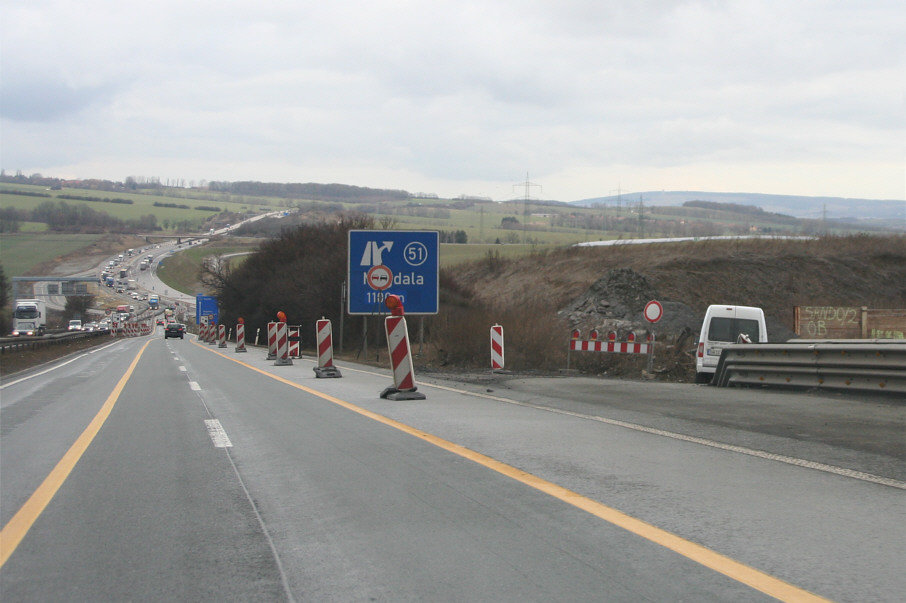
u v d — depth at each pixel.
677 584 4.22
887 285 42.50
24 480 7.14
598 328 31.33
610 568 4.50
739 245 48.91
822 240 50.12
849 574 4.35
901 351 12.14
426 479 6.88
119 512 5.96
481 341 22.69
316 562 4.71
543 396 13.84
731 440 8.83
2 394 15.98
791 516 5.58
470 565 4.59
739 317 18.19
